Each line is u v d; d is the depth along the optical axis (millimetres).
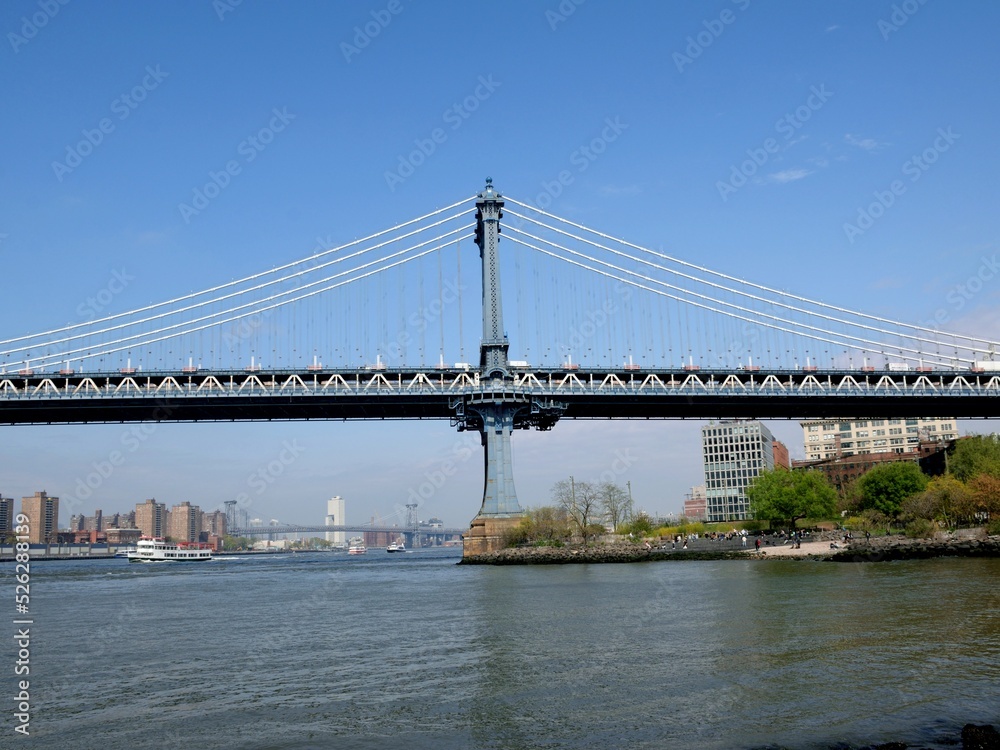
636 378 145000
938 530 109375
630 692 29859
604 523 150750
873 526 132875
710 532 162375
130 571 141875
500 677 33062
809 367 143875
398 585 84375
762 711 26938
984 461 137375
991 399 146125
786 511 148375
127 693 31969
